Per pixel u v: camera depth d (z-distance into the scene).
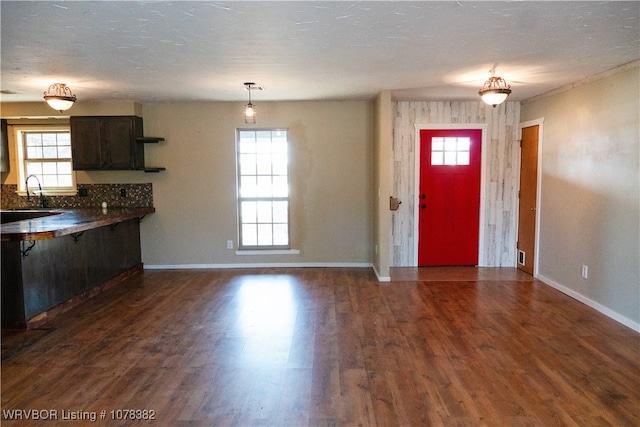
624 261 3.83
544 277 5.29
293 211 6.08
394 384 2.78
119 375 2.91
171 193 6.04
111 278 5.22
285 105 5.92
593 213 4.28
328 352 3.27
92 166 5.72
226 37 2.98
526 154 5.75
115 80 4.38
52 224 3.99
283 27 2.78
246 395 2.65
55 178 6.23
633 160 3.70
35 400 2.59
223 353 3.26
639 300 3.65
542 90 5.05
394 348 3.34
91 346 3.39
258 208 6.19
